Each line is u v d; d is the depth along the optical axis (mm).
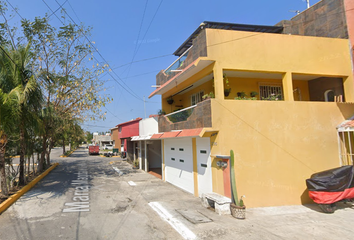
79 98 13781
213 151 8000
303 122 8578
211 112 7703
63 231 5398
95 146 38438
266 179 7914
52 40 13117
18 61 8789
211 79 10391
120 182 12367
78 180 12562
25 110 8648
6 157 9992
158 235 5262
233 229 5582
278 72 9023
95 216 6547
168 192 10008
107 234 5277
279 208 7664
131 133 21641
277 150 8164
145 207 7594
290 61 9047
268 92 10727
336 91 10234
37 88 9188
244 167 7746
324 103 8922
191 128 9039
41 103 9656
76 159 28453
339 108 9078
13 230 5391
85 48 14102
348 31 9820
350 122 8688
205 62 8359
